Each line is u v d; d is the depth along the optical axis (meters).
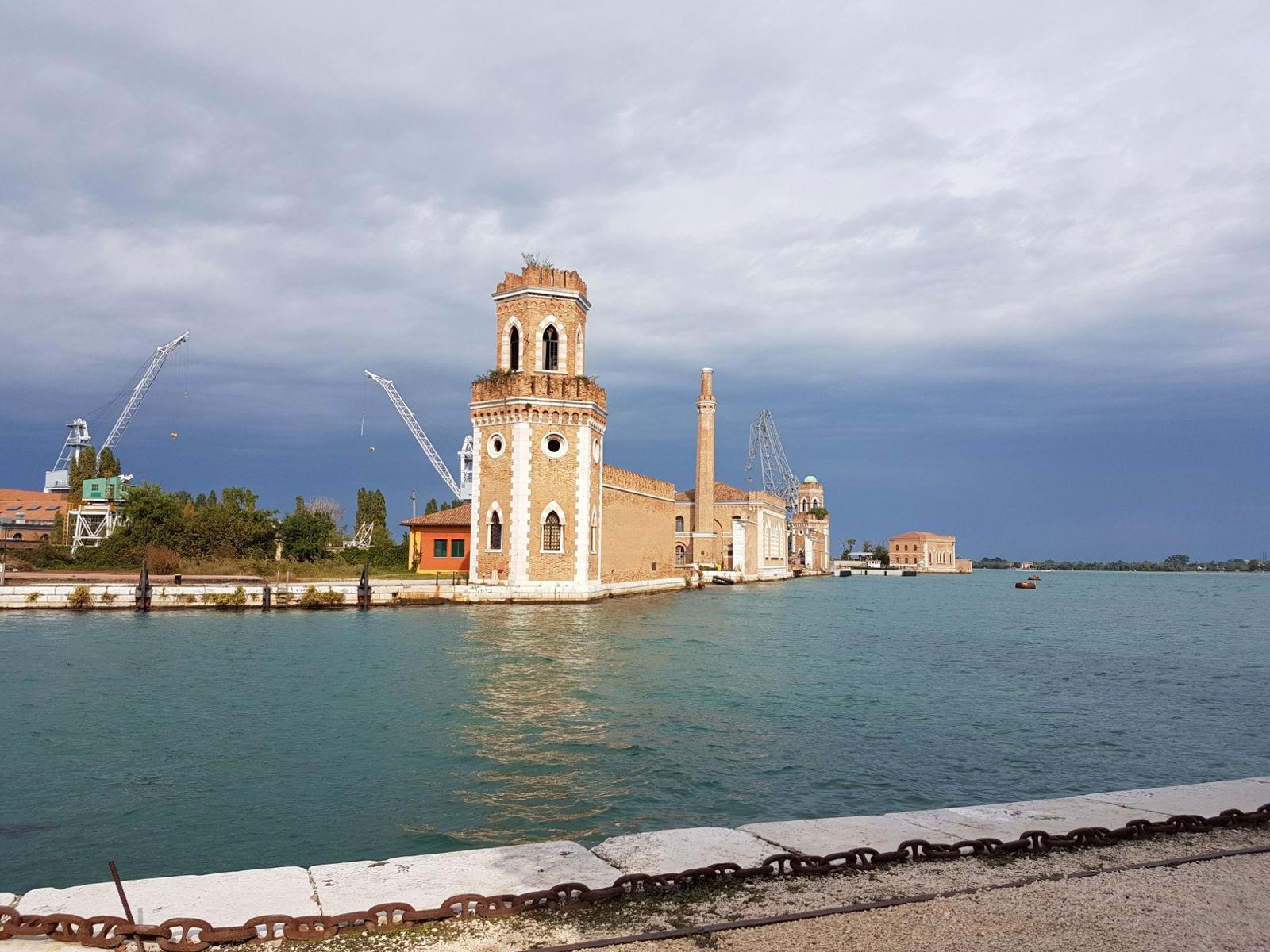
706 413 132.38
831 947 6.37
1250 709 28.34
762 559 142.62
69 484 110.69
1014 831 8.92
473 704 24.94
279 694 26.31
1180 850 8.46
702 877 7.64
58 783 16.92
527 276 63.25
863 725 23.78
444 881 7.55
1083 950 6.35
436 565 77.12
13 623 47.25
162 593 54.25
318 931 6.52
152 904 6.92
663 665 34.22
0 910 6.38
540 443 61.72
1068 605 106.94
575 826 14.42
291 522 82.75
